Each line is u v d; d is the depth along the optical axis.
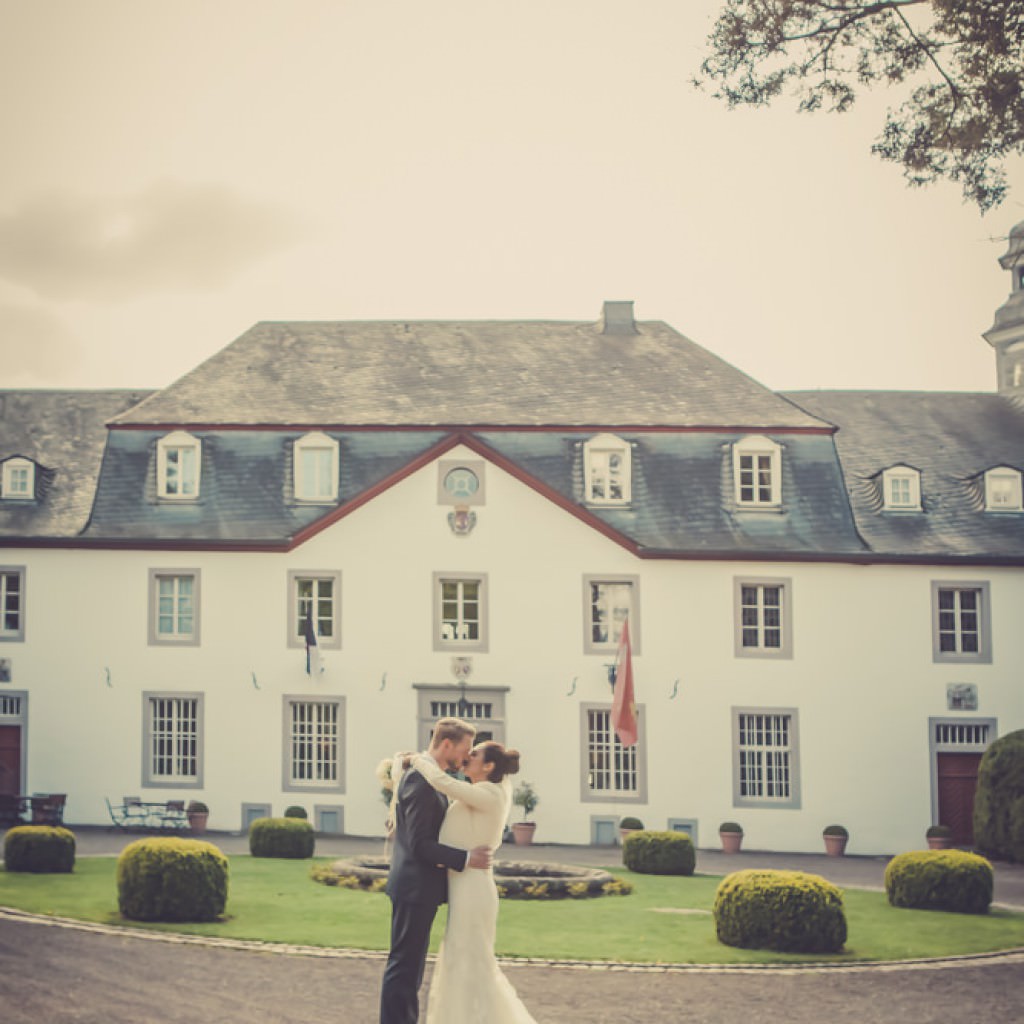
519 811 33.09
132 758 33.59
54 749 33.69
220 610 33.75
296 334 38.97
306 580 33.78
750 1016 13.17
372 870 21.06
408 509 33.75
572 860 29.11
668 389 37.16
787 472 35.47
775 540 34.31
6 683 33.88
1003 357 41.41
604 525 33.53
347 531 33.75
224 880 17.23
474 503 33.75
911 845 33.47
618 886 21.69
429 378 37.25
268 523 34.38
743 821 33.28
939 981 15.00
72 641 33.91
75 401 39.59
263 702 33.50
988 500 35.97
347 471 34.97
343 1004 12.97
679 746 33.34
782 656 33.75
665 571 33.72
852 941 17.23
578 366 37.94
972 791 33.78
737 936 16.61
